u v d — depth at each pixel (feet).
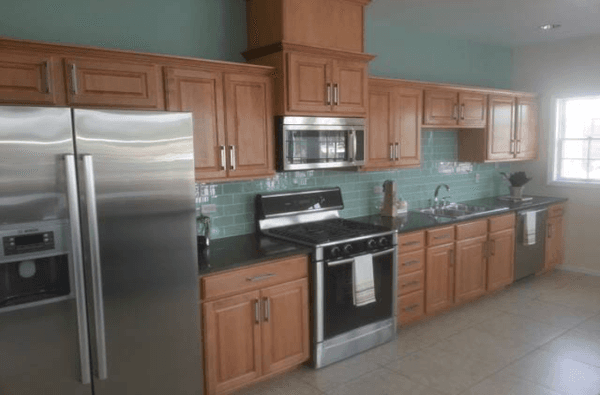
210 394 8.61
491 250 14.20
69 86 7.47
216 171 9.38
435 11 12.34
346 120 11.15
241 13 10.78
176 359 7.86
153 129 7.20
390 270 11.25
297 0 9.93
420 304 12.40
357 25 11.05
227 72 9.35
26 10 8.14
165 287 7.57
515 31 14.76
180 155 7.54
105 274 6.90
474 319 12.91
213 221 10.77
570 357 10.65
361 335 10.85
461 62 15.97
